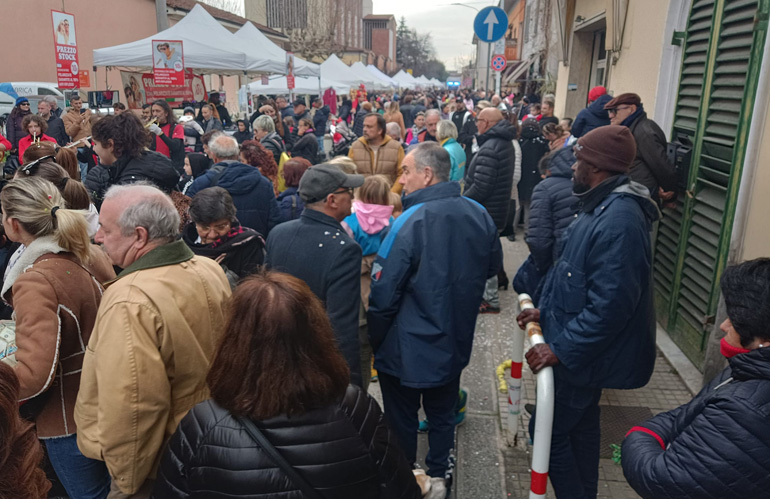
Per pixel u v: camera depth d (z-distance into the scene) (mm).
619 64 6617
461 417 3582
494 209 5203
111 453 1858
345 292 2551
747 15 3469
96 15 20828
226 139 4629
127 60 10125
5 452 1034
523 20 27422
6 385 1062
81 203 3170
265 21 49406
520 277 4031
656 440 1729
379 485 1431
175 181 4367
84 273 2336
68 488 2412
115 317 1870
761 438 1389
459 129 12156
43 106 10156
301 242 2604
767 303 1480
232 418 1341
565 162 3793
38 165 3197
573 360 2314
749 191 3229
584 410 2525
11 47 17734
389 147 6176
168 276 2014
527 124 7012
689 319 4133
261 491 1294
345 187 2633
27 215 2236
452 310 2799
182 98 9680
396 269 2740
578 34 10000
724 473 1426
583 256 2338
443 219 2770
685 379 3945
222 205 3189
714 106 3861
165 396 1914
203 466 1324
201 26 10867
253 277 1475
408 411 3021
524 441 3412
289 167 4820
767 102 3084
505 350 4621
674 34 4797
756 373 1437
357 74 25766
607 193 2340
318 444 1333
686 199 4234
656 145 4211
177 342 1958
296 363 1352
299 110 13031
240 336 1362
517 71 23812
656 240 4898
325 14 44062
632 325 2375
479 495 3006
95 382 1935
